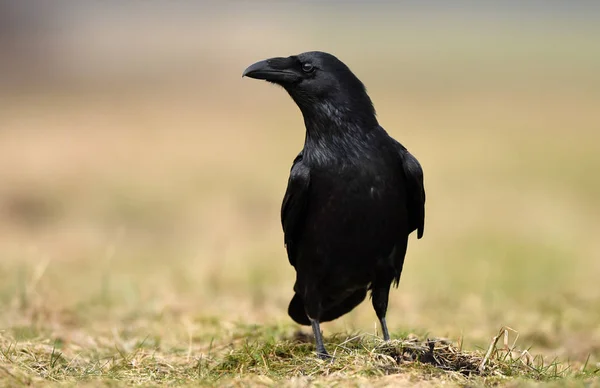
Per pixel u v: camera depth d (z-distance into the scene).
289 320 9.30
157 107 36.19
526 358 7.15
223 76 43.53
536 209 20.44
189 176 24.06
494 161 26.75
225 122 33.69
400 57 51.81
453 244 17.17
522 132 32.22
